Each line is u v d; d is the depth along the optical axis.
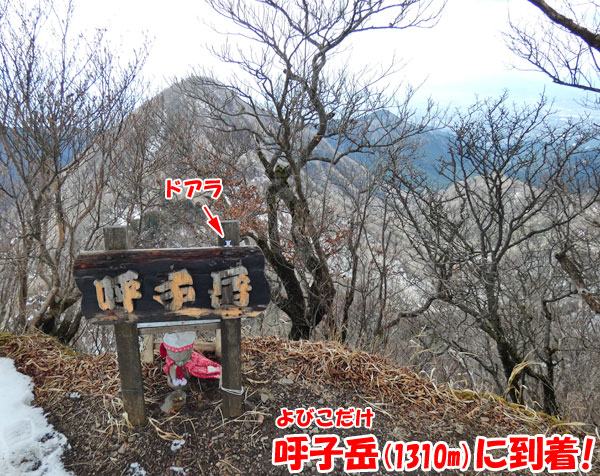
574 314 8.18
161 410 2.38
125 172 5.82
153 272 1.99
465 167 6.07
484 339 7.95
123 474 2.05
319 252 5.91
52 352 3.01
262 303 2.14
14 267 4.26
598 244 5.85
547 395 5.59
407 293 8.76
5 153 3.69
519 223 5.59
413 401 2.63
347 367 2.83
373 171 6.48
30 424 2.33
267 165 6.51
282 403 2.49
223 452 2.16
